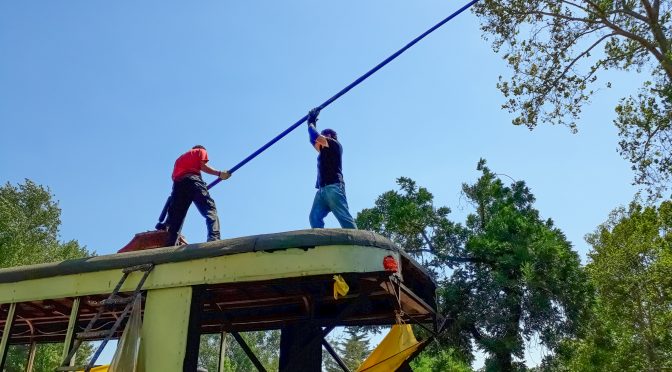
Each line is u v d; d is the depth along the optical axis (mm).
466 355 15508
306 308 6336
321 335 4977
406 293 5156
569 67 13625
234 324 6762
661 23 12680
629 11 13062
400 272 4703
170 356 4480
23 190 32406
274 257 4480
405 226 16688
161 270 4789
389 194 17250
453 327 14859
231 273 4551
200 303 4680
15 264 26906
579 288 15078
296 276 4379
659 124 13039
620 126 13539
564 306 15008
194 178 6324
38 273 5246
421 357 17250
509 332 14883
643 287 23297
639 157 13406
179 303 4633
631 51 13250
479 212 17688
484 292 15180
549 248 15148
